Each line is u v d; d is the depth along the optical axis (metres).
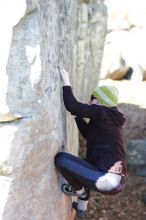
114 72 12.45
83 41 9.02
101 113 4.36
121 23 13.81
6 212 3.73
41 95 3.71
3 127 3.58
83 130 4.82
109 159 4.34
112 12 13.89
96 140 4.43
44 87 3.78
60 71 4.45
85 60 9.27
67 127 5.05
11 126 3.59
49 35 3.98
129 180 7.61
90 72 9.91
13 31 3.38
